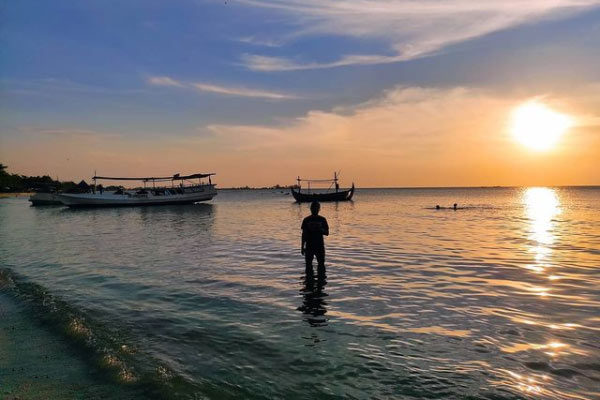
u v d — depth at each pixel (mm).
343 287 9891
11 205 78250
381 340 6348
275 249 16531
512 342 6160
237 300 8812
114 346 6273
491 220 32375
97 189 68625
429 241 18969
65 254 16109
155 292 9664
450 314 7617
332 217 36875
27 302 9000
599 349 5840
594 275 11055
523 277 10867
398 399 4574
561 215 38594
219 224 30719
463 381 4949
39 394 4891
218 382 5070
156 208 62125
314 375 5215
